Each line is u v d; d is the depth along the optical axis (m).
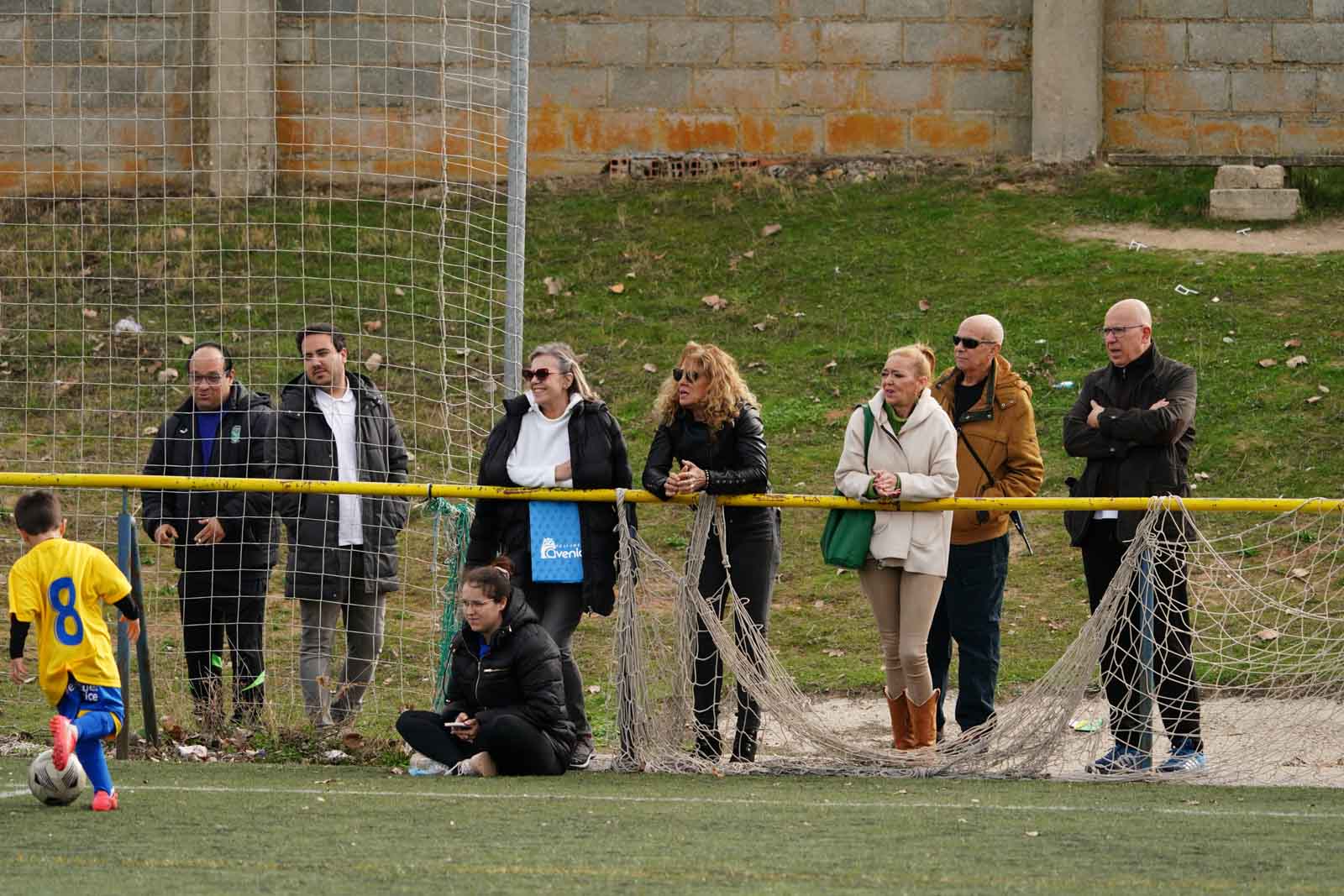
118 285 59.31
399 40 66.62
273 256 60.94
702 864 20.84
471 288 59.62
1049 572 44.69
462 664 29.61
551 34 70.44
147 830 23.12
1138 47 69.81
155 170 66.31
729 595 32.44
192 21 65.88
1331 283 58.75
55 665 25.08
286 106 66.56
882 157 70.44
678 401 30.67
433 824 23.66
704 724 30.52
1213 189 65.00
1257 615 36.06
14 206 64.31
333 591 33.22
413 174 66.75
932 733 30.55
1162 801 26.52
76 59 65.56
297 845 22.03
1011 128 70.31
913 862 21.05
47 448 50.28
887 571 30.44
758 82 70.50
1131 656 29.53
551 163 70.69
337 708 33.06
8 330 56.72
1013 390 31.77
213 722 32.62
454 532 32.81
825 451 51.78
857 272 62.16
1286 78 69.25
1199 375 53.88
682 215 66.94
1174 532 29.75
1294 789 28.05
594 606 30.59
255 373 54.59
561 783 28.36
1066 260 61.38
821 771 30.02
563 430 31.00
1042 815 24.83
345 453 33.62
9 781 27.56
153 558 43.59
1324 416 51.19
